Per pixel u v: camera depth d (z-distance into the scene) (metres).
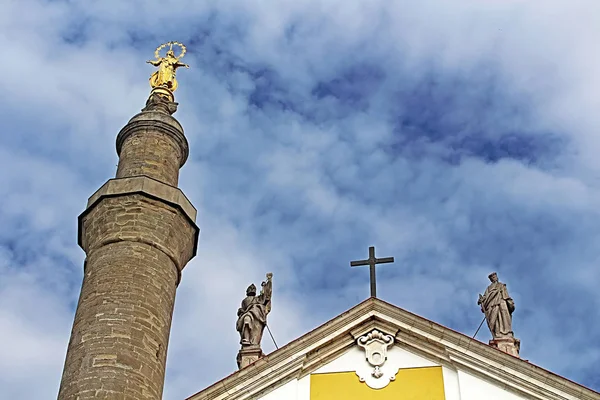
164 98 34.97
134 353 27.08
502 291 28.38
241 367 27.66
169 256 30.06
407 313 27.16
